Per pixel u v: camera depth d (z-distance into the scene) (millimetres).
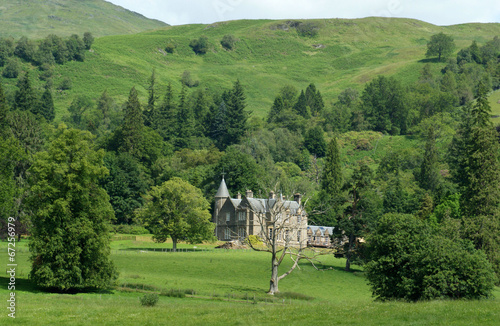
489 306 40781
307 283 78250
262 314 41062
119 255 91688
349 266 92375
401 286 55781
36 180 62312
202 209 116562
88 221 61219
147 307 45938
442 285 51625
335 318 37969
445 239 59812
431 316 36875
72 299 52000
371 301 56781
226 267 85125
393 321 36125
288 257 102062
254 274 81500
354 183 100625
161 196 110875
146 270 78500
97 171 62906
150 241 125938
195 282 70812
